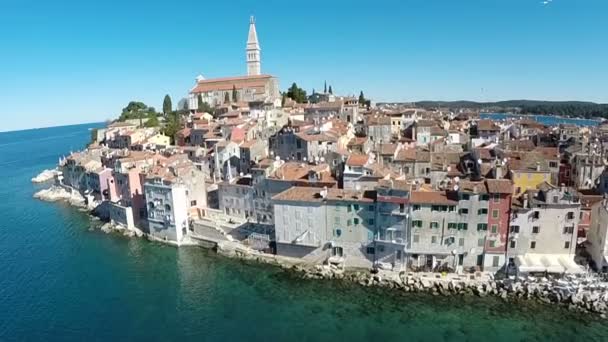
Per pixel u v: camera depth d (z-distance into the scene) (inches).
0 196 6870.1
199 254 3973.9
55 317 2955.2
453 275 3161.9
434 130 5713.6
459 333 2615.7
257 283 3344.0
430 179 4195.4
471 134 6284.5
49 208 5920.3
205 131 6624.0
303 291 3189.0
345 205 3373.5
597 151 4628.4
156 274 3587.6
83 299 3201.3
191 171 4461.1
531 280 2997.0
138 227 4781.0
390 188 3189.0
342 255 3479.3
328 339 2613.2
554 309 2787.9
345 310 2920.8
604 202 3009.4
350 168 3629.4
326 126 5374.0
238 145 5255.9
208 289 3287.4
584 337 2532.0
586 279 2881.4
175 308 3031.5
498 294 2965.1
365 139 5073.8
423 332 2642.7
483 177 3698.3
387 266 3331.7
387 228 3262.8
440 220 3149.6
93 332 2763.3
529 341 2514.8
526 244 3061.0
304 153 4862.2
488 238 3102.9
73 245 4352.9
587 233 3265.3
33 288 3398.1
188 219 4394.7
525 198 3065.9
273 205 3806.6
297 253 3629.4
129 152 5940.0
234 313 2933.1
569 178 4362.7
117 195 5073.8
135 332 2751.0
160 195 4301.2
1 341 2682.1
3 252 4188.0
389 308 2910.9
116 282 3464.6
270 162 4311.0
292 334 2672.2
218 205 4729.3
